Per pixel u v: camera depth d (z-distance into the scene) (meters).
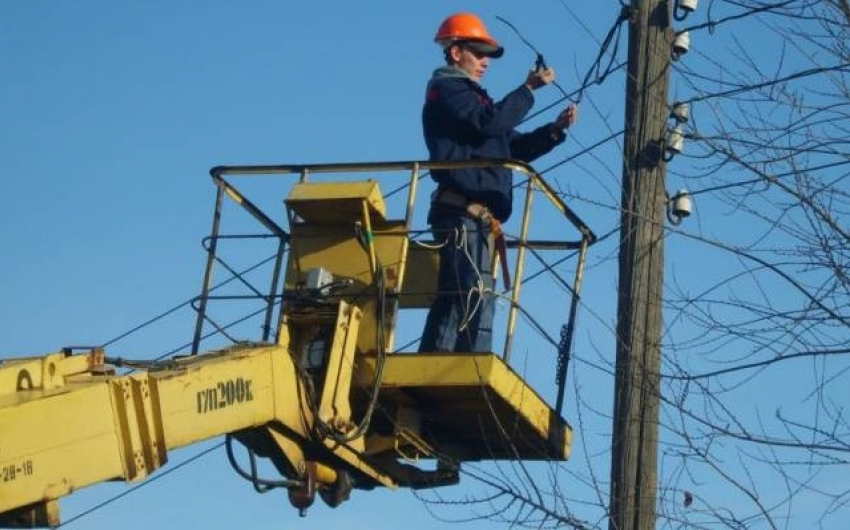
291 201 15.76
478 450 17.12
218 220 16.11
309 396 14.87
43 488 11.92
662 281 15.96
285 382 14.62
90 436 12.33
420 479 16.59
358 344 15.64
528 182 16.27
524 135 17.19
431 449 16.53
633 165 16.34
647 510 15.16
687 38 16.69
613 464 15.38
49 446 12.01
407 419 16.02
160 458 12.98
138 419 12.80
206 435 13.54
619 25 16.88
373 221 16.05
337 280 15.86
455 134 16.47
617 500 15.22
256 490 14.95
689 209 16.16
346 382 15.27
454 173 16.28
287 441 14.84
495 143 16.58
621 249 16.12
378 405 16.02
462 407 16.08
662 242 16.06
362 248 15.93
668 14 16.81
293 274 15.97
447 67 16.69
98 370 12.96
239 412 13.96
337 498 15.76
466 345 16.27
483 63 16.98
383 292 15.54
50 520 12.08
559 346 17.00
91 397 12.38
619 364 15.64
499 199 16.41
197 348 15.72
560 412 16.83
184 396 13.30
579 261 17.30
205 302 15.85
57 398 12.11
